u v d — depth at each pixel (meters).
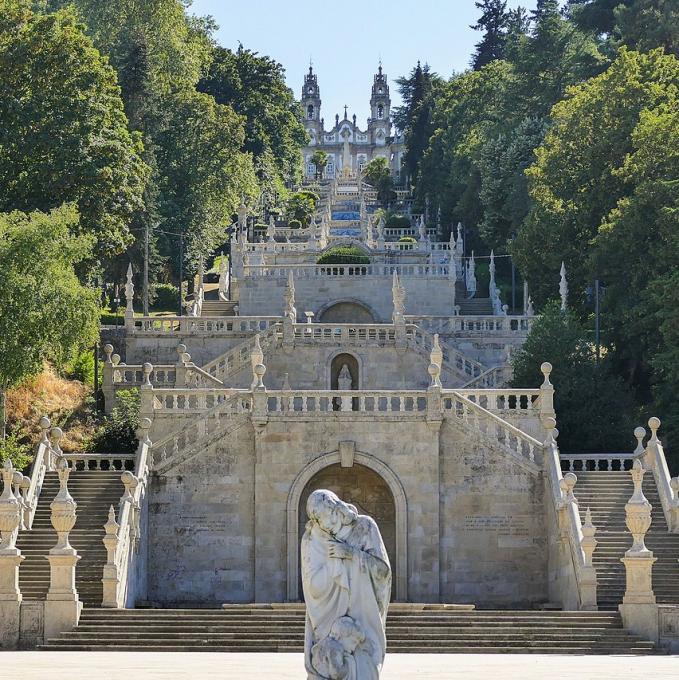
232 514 58.34
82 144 79.94
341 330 74.06
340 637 26.44
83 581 52.22
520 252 88.19
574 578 52.31
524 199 104.94
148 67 122.44
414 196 167.50
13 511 47.22
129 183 84.31
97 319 64.12
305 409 58.78
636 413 69.75
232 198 121.25
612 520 56.00
